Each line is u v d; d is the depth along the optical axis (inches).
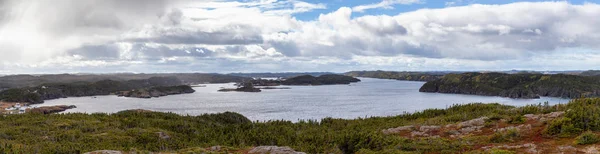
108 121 4426.7
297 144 2768.2
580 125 1914.4
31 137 3314.5
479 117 2972.4
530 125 2206.0
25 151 2576.3
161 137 3489.2
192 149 2197.3
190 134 3946.9
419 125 2942.9
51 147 2775.6
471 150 1866.4
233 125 4367.6
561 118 2076.8
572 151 1608.0
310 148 2486.5
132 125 4254.4
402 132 2775.6
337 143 2541.8
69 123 4101.9
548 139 1900.8
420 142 2139.5
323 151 2420.0
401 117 4104.3
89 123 4133.9
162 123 4426.7
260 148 2101.4
